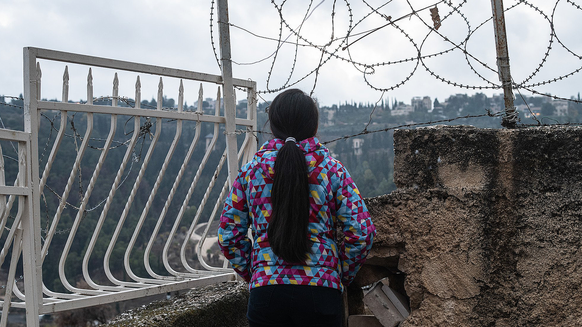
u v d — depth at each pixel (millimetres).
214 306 2709
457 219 2047
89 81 2508
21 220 2279
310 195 1633
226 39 3008
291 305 1570
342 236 2234
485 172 2033
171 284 2854
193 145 2957
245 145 3369
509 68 2221
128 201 2742
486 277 2012
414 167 2150
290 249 1539
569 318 1873
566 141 1904
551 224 1919
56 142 2420
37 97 2326
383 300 2234
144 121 2883
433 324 2078
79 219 2531
